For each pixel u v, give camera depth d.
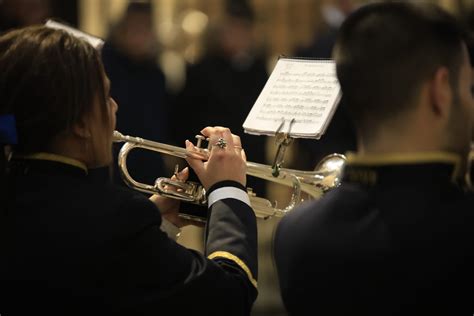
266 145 9.46
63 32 3.94
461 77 3.36
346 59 3.39
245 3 9.88
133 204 3.82
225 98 9.53
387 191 3.30
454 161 3.30
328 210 3.41
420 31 3.33
